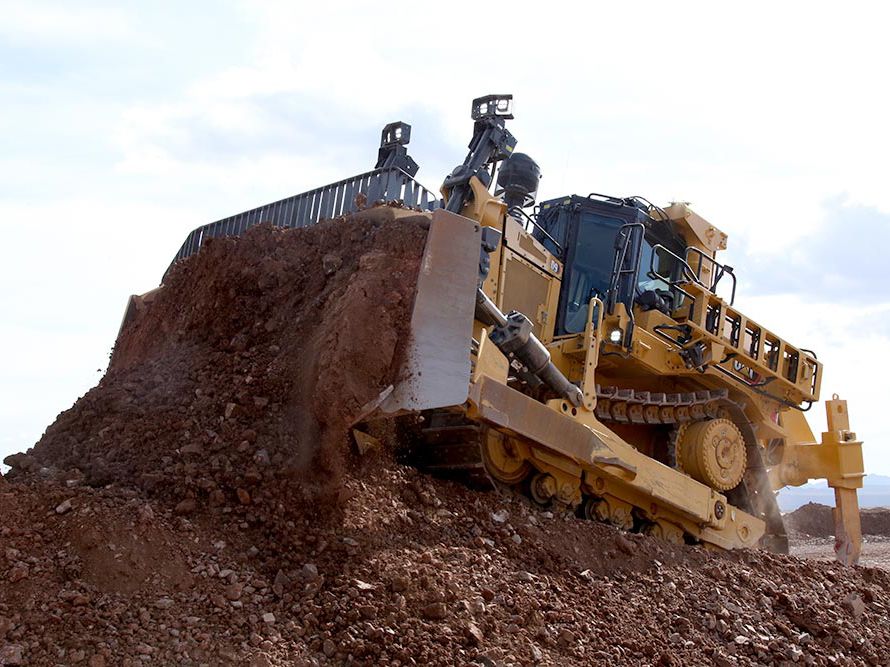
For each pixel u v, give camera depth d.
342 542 6.12
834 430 11.65
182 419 7.11
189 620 5.15
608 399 9.32
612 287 9.48
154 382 7.80
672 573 7.59
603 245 10.02
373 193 8.99
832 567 9.16
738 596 7.55
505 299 9.02
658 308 9.94
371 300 6.81
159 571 5.46
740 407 10.48
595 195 10.23
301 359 7.16
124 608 5.13
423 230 7.32
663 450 10.13
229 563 5.75
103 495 6.02
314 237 8.34
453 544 6.79
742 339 10.30
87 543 5.44
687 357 9.75
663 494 8.97
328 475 6.46
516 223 9.23
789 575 8.50
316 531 6.16
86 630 4.91
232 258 8.52
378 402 6.52
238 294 8.27
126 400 7.59
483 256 7.88
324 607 5.51
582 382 8.70
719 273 10.78
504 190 10.42
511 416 7.63
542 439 7.90
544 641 5.89
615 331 9.30
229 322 8.15
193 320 8.45
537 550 7.18
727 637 6.81
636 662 6.05
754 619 7.20
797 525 21.02
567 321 9.80
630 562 7.64
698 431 9.89
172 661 4.84
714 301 9.99
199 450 6.73
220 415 7.12
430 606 5.70
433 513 7.13
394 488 7.18
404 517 6.78
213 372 7.66
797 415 11.83
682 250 10.80
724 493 10.55
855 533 11.44
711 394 10.12
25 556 5.35
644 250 10.30
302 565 5.89
